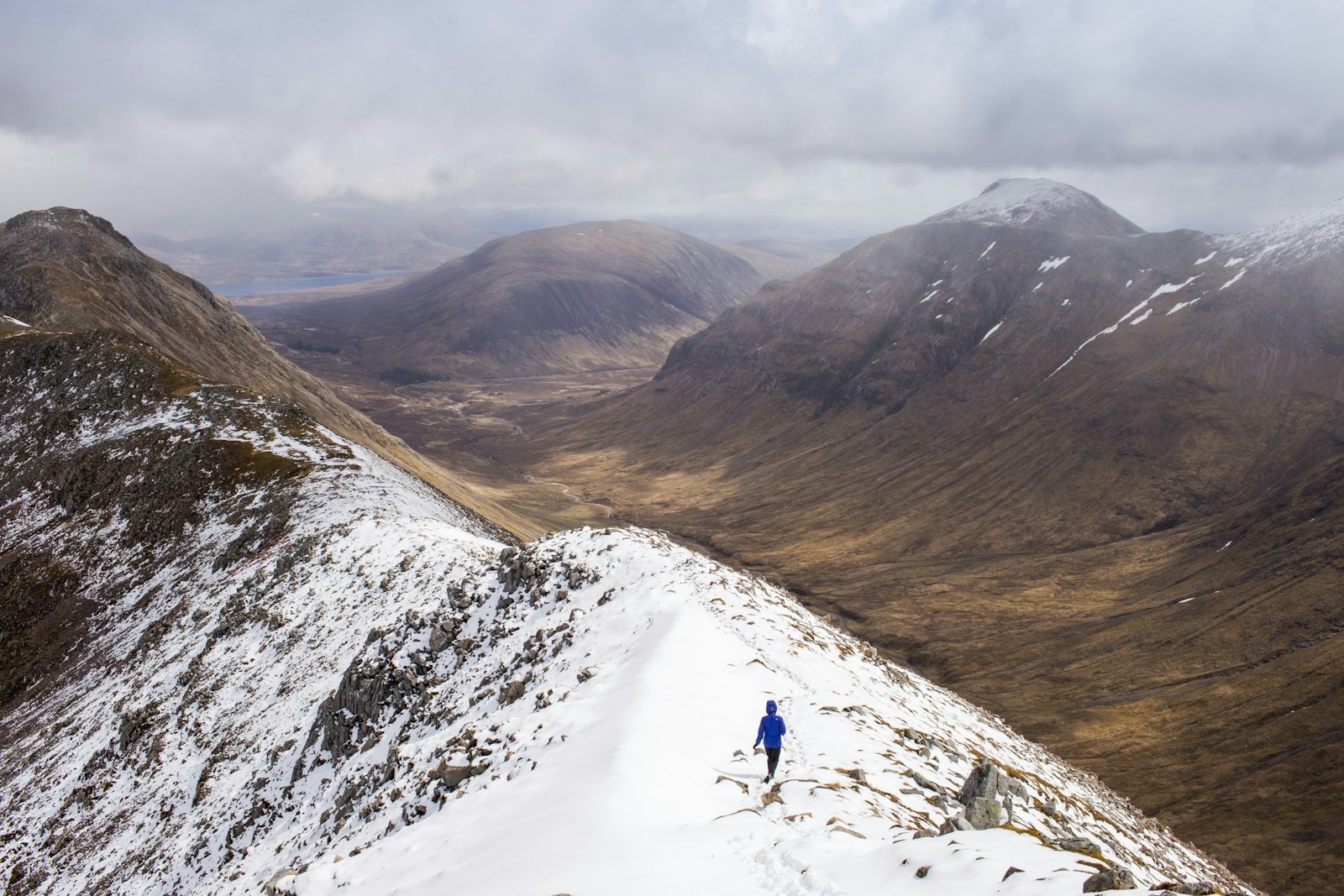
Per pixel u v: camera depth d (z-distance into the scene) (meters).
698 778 22.73
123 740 69.00
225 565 92.12
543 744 29.41
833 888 14.36
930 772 27.41
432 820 27.59
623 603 44.38
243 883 42.66
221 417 117.88
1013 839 15.72
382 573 73.38
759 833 17.94
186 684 72.56
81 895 54.75
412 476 132.00
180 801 58.31
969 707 67.06
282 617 73.88
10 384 135.38
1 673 94.69
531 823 21.28
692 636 36.25
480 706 41.25
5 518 114.44
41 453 122.75
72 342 136.75
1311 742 131.50
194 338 187.75
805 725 28.53
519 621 49.38
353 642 65.00
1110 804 59.09
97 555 104.25
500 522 168.25
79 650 92.44
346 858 26.97
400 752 40.09
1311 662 153.00
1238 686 153.62
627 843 17.78
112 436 119.06
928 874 14.05
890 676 51.66
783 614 47.12
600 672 35.78
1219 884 50.47
